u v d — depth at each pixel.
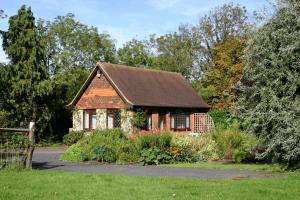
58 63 52.31
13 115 41.94
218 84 52.09
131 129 38.22
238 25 59.53
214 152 25.47
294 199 11.70
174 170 19.75
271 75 17.75
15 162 18.06
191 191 12.70
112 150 24.67
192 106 44.09
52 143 45.28
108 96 40.16
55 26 54.19
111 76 39.81
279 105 17.17
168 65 64.44
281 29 17.52
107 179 15.18
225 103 49.22
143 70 44.69
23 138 18.30
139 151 24.33
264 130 18.02
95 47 57.78
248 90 18.72
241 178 16.25
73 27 55.34
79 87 50.16
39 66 42.84
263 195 12.18
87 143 26.42
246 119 18.44
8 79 41.81
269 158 21.67
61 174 16.58
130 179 15.27
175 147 24.89
